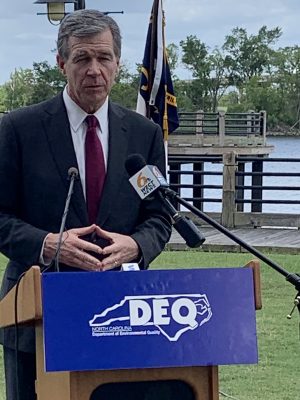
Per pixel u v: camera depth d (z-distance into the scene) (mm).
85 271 2930
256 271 2797
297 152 38938
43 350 2740
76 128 3430
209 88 50188
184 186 14586
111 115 3496
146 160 3527
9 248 3266
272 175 14203
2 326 3133
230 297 2764
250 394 5742
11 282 3414
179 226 3113
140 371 2736
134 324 2678
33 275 2645
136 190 3209
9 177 3408
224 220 14109
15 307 2885
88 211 3369
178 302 2719
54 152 3395
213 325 2742
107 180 3396
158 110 9930
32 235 3203
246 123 27234
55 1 10562
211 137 25500
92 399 2705
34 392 3346
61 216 3346
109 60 3344
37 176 3375
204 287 2748
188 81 50219
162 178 3184
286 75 50625
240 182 17000
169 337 2697
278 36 50719
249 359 2754
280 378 6098
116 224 3385
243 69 50656
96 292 2666
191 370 2770
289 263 10750
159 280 2711
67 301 2648
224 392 5773
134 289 2688
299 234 13305
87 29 3291
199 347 2723
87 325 2648
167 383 2766
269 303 8367
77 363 2629
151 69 9922
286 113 50406
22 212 3439
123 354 2660
